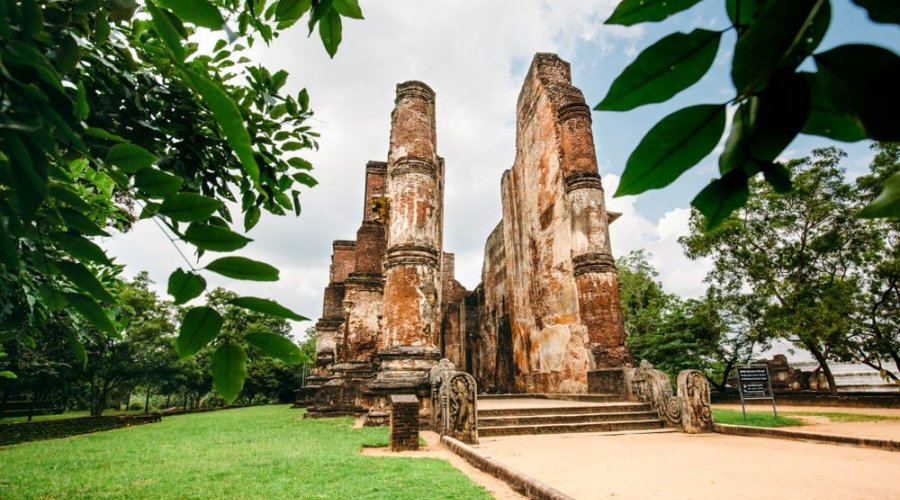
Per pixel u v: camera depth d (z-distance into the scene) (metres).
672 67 0.68
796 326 17.36
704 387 11.09
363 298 19.05
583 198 16.20
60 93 1.07
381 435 10.13
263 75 2.55
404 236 13.84
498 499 4.76
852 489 5.32
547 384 17.23
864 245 17.42
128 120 2.02
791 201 18.36
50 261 1.29
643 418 11.71
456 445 8.04
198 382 32.84
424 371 12.45
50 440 12.04
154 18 0.93
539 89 19.41
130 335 24.16
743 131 0.65
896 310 17.16
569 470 6.48
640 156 0.72
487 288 26.06
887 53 0.46
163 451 8.98
